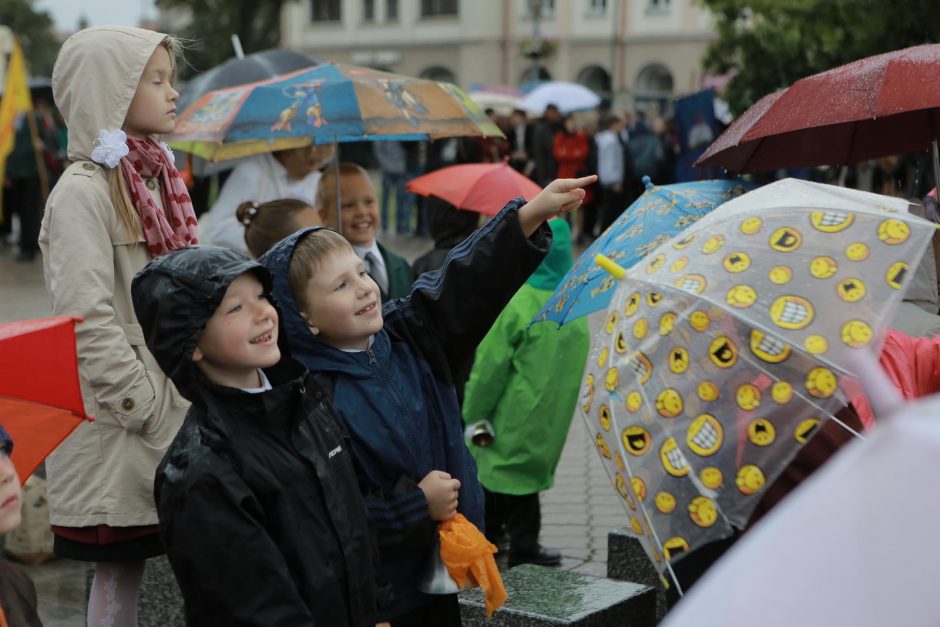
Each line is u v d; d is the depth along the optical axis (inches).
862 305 92.0
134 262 142.4
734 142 149.6
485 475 207.2
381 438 113.3
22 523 208.7
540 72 1875.0
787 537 52.1
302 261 113.3
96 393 136.2
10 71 600.4
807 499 53.1
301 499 101.2
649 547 101.9
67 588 199.0
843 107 141.9
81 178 139.4
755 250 98.3
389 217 785.6
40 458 106.1
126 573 143.8
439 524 115.1
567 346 203.6
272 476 99.9
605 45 1835.6
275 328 104.3
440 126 191.9
